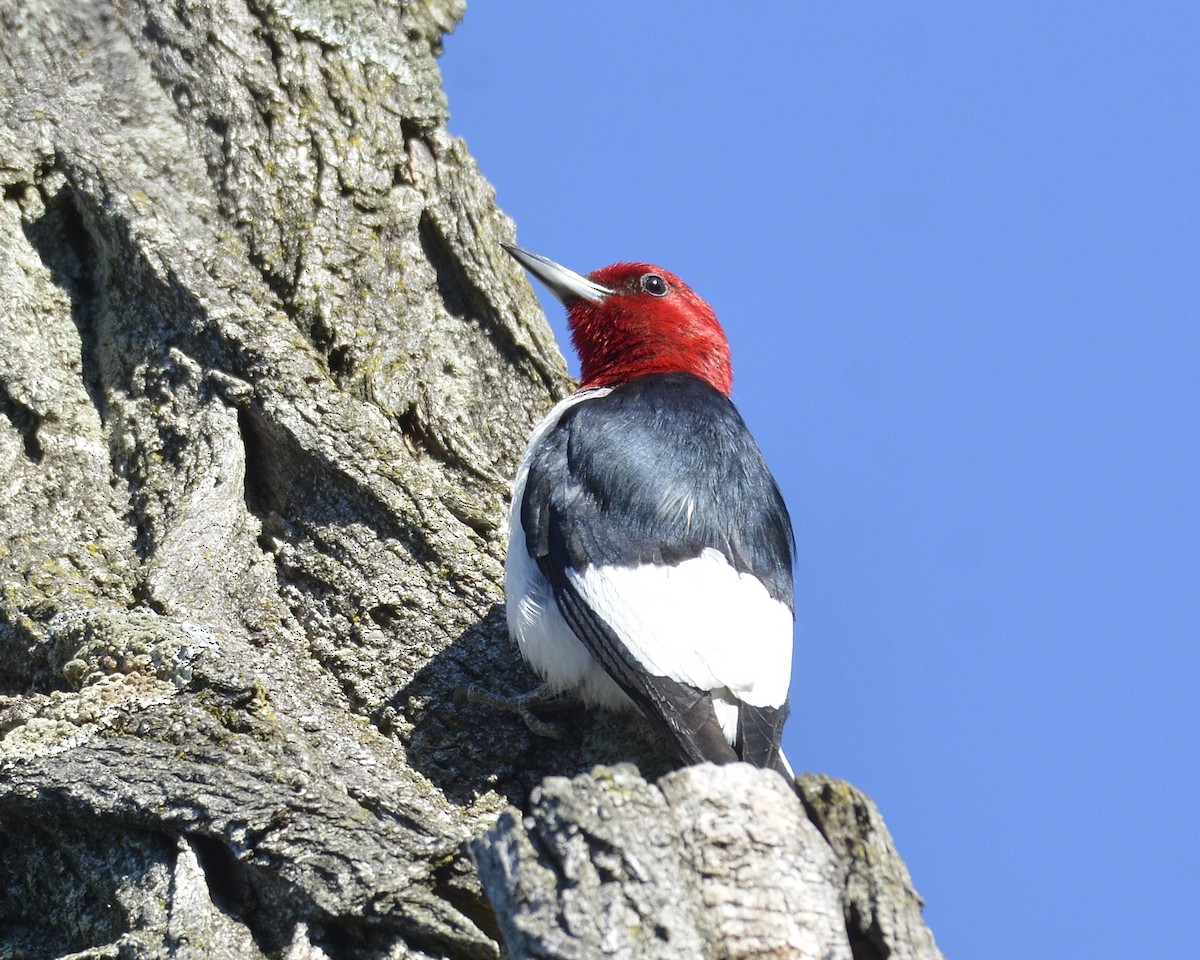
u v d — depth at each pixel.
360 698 11.39
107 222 12.63
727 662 11.83
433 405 12.95
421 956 9.63
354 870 9.64
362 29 13.94
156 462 11.98
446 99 14.23
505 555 12.39
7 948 10.16
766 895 7.83
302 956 9.46
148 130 13.16
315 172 13.30
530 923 7.59
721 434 13.36
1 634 11.14
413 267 13.47
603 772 7.91
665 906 7.65
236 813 9.76
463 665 11.69
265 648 11.39
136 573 11.53
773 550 12.94
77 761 9.99
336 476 11.95
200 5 13.41
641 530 12.46
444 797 10.80
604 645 11.83
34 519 11.70
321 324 12.82
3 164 12.85
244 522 11.77
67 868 10.20
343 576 11.75
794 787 8.48
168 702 10.30
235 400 12.07
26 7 13.30
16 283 12.52
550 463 12.75
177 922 9.52
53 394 12.17
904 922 8.09
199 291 12.30
